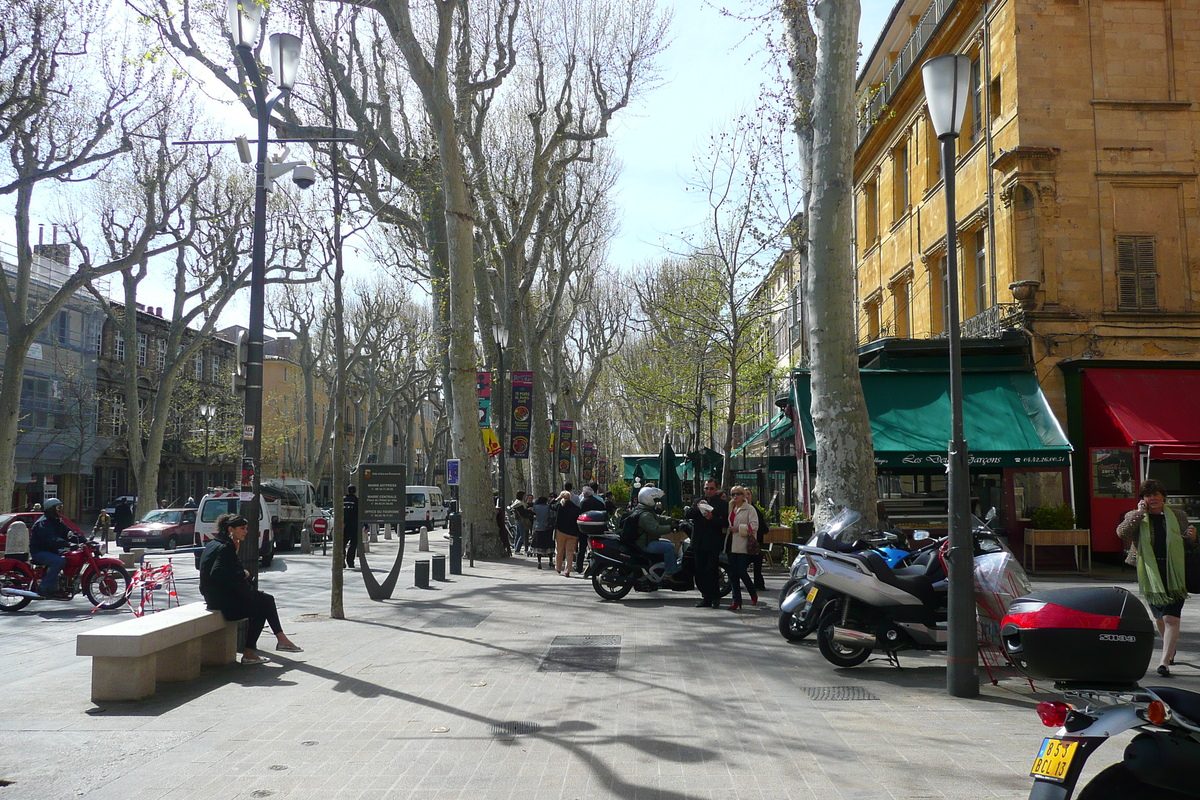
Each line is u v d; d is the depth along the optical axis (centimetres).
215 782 534
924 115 2542
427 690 795
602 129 2841
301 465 7350
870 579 874
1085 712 355
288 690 800
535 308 3981
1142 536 874
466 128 2769
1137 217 2006
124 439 5028
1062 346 1980
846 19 1311
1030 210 2019
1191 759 347
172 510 3234
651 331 4153
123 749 607
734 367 2369
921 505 1988
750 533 1354
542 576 1994
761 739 622
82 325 4588
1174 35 2033
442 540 3869
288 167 1212
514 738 629
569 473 3959
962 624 768
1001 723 667
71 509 4694
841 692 781
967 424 1912
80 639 753
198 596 1673
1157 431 1812
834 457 1323
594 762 569
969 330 2203
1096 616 377
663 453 2602
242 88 1534
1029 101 2019
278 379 7262
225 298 3394
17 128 2217
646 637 1091
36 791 520
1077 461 1955
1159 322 1978
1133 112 2020
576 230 3681
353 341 5119
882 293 2938
